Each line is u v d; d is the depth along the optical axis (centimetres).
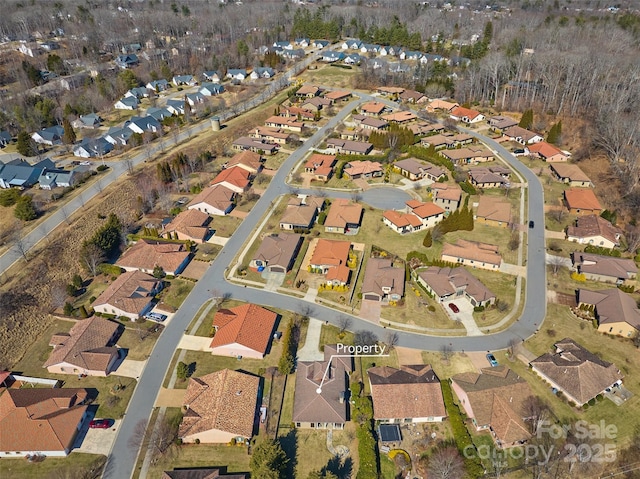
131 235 10762
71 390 7031
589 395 6950
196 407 6788
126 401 7044
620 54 19488
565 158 14662
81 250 9719
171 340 8144
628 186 12481
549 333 8319
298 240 10650
